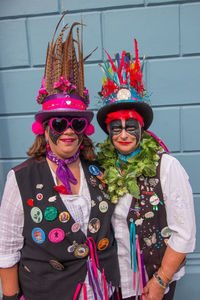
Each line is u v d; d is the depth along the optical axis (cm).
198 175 178
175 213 101
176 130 175
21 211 96
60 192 98
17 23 174
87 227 100
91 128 113
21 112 183
